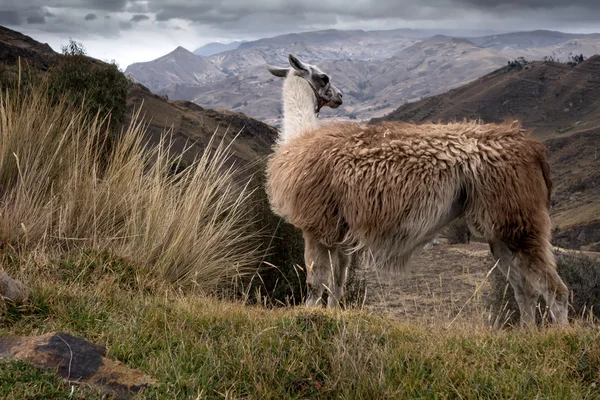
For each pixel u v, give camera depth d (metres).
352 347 3.19
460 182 4.70
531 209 4.62
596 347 3.22
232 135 57.38
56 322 3.36
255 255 7.10
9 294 3.42
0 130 5.45
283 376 2.94
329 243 5.14
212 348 3.15
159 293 4.58
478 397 2.82
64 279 4.31
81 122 6.38
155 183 5.77
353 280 8.21
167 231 5.44
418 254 5.05
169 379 2.76
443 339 3.64
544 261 4.62
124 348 3.07
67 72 11.09
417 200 4.70
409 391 2.86
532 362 3.25
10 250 4.52
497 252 4.89
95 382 2.63
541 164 4.84
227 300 5.08
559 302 4.55
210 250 5.68
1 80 6.88
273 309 4.49
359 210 4.84
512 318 7.59
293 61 6.66
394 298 9.53
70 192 5.18
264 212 7.41
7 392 2.41
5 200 5.08
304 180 5.05
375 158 4.80
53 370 2.62
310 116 6.55
